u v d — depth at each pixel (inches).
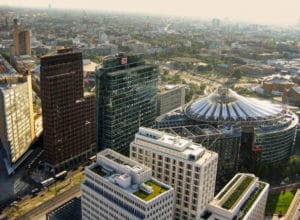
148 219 7460.6
